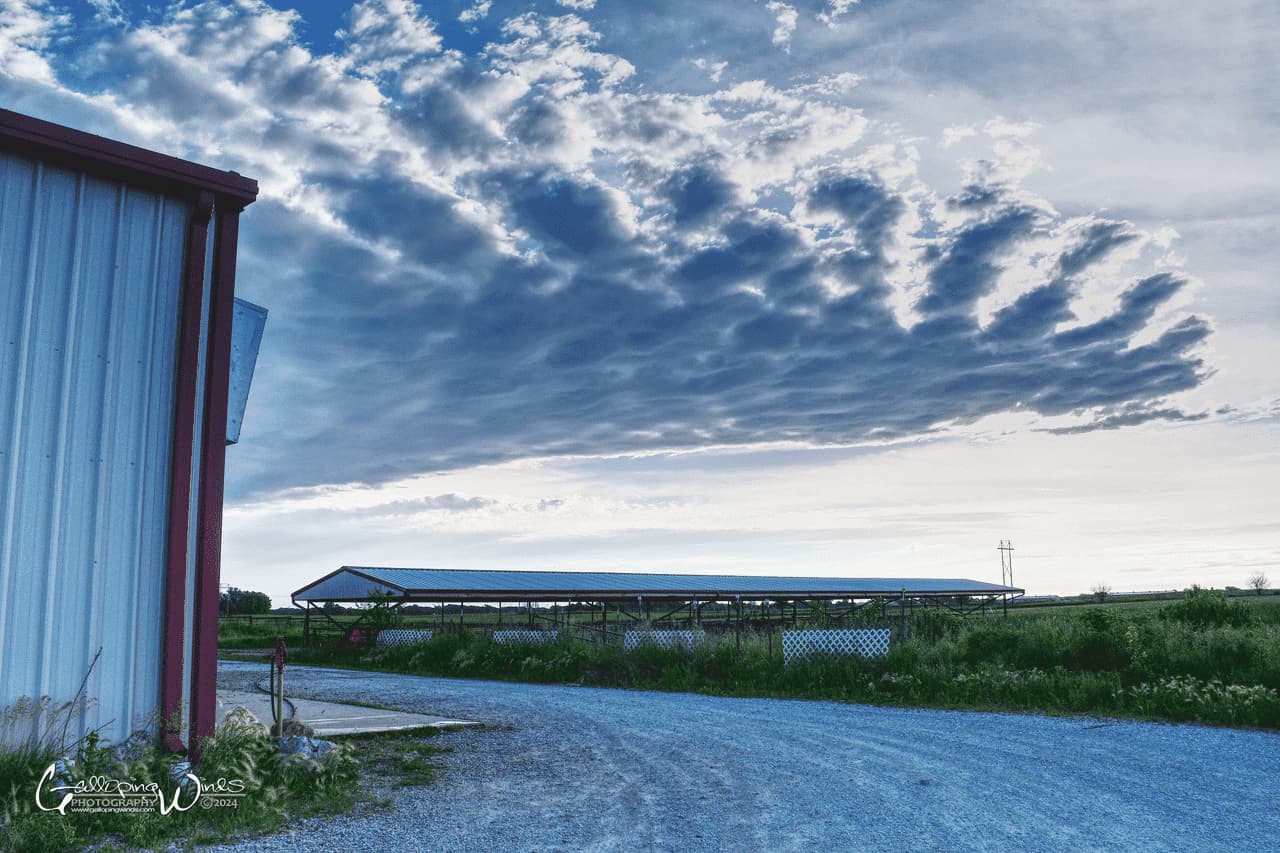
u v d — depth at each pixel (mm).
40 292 7027
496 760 8961
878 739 10141
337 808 6602
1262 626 16109
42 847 5367
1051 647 15055
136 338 7469
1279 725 10406
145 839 5582
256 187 8133
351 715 12492
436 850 5555
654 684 17516
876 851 5535
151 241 7660
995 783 7586
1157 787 7383
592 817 6465
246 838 5750
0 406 6738
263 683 18734
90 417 7152
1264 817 6359
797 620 37344
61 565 6863
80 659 6855
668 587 32188
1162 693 11930
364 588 29000
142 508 7328
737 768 8438
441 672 22250
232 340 8852
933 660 15641
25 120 6914
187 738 7270
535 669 19969
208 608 7539
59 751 6531
